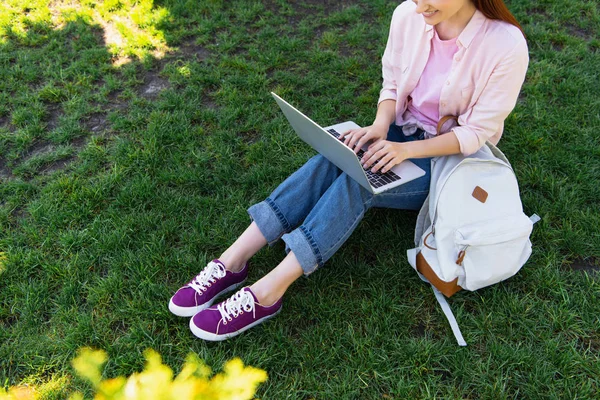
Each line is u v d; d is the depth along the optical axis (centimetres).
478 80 197
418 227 218
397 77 228
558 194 260
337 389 189
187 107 322
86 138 306
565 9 397
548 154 283
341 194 202
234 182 278
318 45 374
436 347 200
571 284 221
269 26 392
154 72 356
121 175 277
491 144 215
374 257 240
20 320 214
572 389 185
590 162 278
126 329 212
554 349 197
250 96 330
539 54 358
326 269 232
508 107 198
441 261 198
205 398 123
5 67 353
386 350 201
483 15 191
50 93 332
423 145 201
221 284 214
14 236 247
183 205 263
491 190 202
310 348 202
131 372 196
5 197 268
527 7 404
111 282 224
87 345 204
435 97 211
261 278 214
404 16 214
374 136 218
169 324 212
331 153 196
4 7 407
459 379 193
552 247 235
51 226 250
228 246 245
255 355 199
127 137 305
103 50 366
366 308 215
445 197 197
